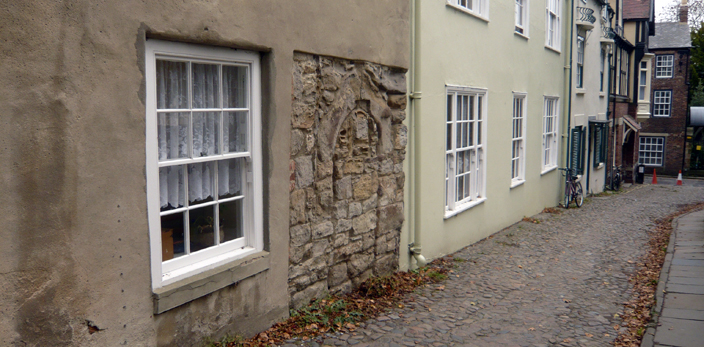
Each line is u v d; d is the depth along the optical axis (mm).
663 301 6453
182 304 3934
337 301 5652
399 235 7039
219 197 4512
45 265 3035
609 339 5301
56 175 3055
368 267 6391
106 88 3283
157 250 3783
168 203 4039
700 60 37375
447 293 6605
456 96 8648
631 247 9922
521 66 11742
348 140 5867
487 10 9633
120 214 3430
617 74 23406
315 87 5262
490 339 5160
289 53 4836
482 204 10000
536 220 12469
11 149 2844
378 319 5496
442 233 8414
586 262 8664
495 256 8781
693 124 33375
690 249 9516
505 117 10867
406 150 7199
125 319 3516
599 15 19578
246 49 4445
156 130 3748
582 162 18438
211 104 4332
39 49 2932
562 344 5117
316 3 5141
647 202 17719
